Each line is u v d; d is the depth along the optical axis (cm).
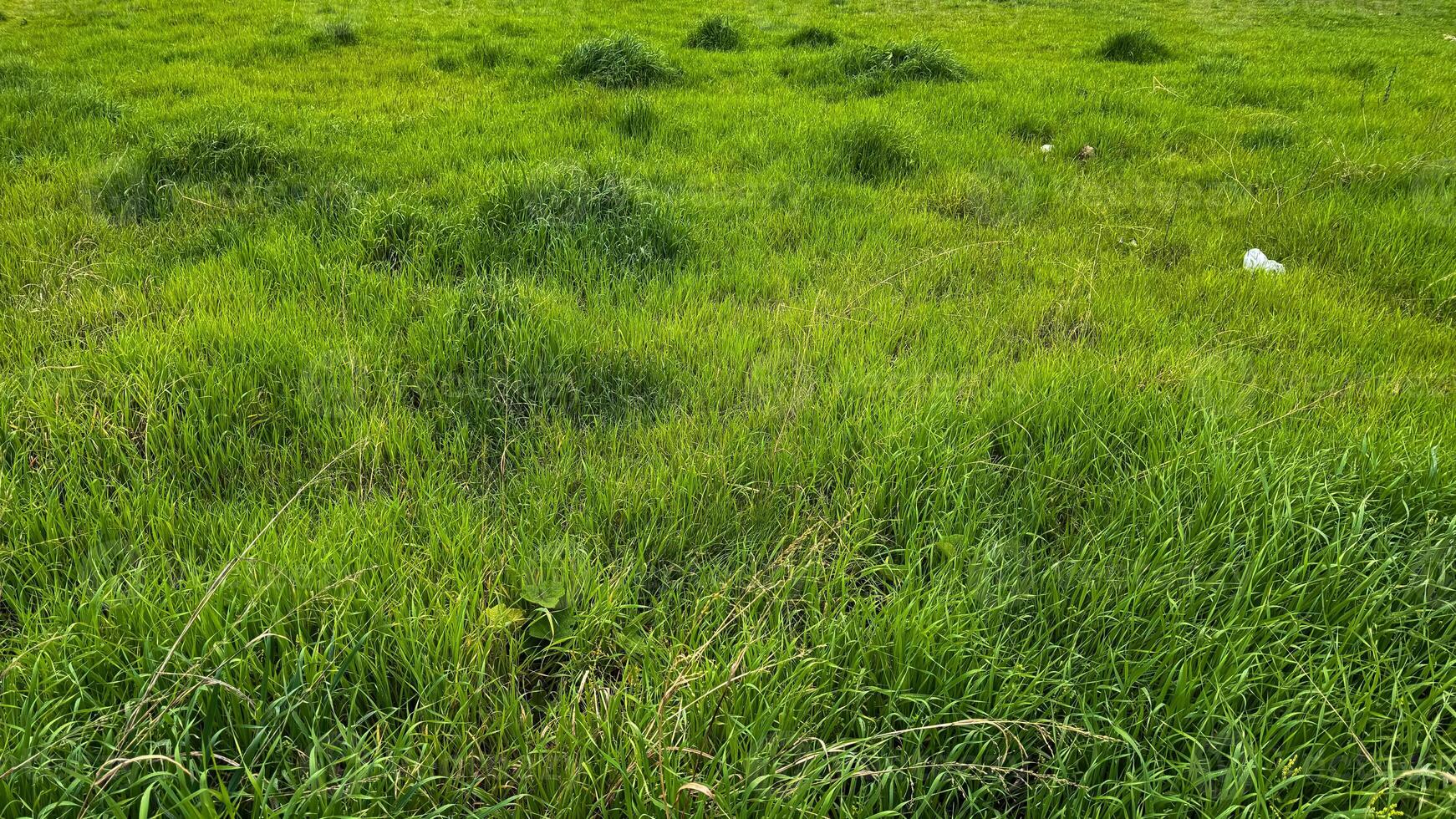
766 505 284
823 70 1030
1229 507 264
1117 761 203
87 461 282
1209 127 818
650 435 325
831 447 309
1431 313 459
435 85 935
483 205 504
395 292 418
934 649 221
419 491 284
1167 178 682
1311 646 230
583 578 246
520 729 206
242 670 201
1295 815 181
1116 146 761
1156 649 225
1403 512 269
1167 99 941
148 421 297
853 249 523
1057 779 192
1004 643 232
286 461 300
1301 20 1734
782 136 748
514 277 446
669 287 458
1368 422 328
